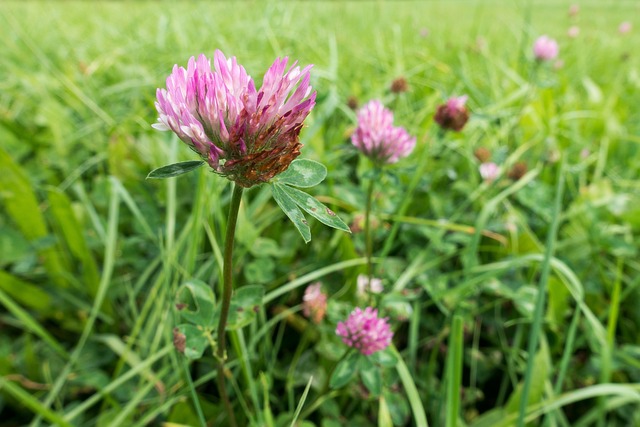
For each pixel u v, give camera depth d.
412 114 0.29
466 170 0.28
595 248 0.22
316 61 0.37
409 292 0.19
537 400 0.15
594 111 0.36
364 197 0.21
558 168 0.28
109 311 0.19
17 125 0.26
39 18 0.58
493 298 0.21
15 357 0.18
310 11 0.56
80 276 0.21
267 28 0.34
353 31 0.58
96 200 0.23
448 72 0.39
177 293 0.12
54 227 0.21
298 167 0.09
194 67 0.08
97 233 0.22
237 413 0.16
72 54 0.42
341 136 0.26
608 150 0.32
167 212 0.20
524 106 0.29
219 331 0.11
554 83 0.28
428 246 0.20
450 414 0.13
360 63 0.43
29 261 0.19
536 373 0.16
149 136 0.24
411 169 0.16
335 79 0.28
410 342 0.17
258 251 0.19
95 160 0.24
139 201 0.23
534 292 0.19
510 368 0.18
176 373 0.16
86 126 0.27
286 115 0.08
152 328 0.18
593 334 0.19
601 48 0.63
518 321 0.19
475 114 0.23
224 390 0.12
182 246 0.20
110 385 0.15
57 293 0.20
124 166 0.23
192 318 0.11
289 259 0.21
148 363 0.15
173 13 0.44
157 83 0.29
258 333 0.17
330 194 0.23
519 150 0.27
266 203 0.23
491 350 0.19
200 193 0.17
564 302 0.19
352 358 0.13
